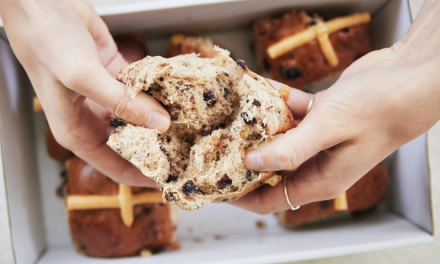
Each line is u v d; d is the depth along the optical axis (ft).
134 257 1.14
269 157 0.78
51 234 1.21
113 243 1.13
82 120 0.93
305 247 1.09
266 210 0.95
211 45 1.16
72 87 0.80
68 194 1.14
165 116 0.82
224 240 1.19
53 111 0.90
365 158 0.84
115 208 1.12
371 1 1.11
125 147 0.81
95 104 1.00
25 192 1.13
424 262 1.23
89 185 1.11
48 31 0.82
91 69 0.79
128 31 1.11
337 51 1.16
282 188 0.91
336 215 1.22
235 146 0.80
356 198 1.16
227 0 1.04
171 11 1.05
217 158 0.83
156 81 0.82
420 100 0.82
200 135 0.87
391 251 1.23
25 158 1.15
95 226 1.12
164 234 1.14
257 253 1.09
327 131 0.79
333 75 1.18
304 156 0.79
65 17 0.85
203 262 1.07
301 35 1.14
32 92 1.20
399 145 0.87
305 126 0.79
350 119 0.80
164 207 1.14
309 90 1.21
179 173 0.85
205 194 0.83
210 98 0.84
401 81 0.82
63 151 1.16
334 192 0.89
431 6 0.90
